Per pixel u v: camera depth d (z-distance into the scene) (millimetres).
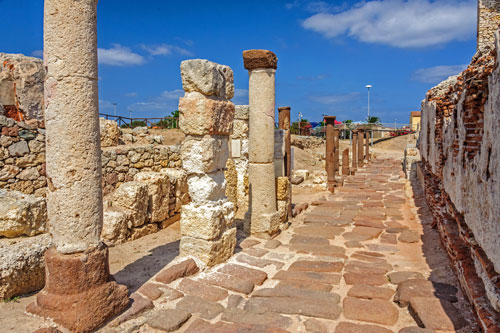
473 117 4051
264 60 7055
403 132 48750
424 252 6211
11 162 7141
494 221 3109
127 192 7094
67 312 3547
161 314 3994
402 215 9391
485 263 3391
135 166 10406
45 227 4742
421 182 12773
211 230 5391
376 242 7027
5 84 7137
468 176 4305
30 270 4254
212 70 5289
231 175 9031
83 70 3701
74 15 3627
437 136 8117
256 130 7203
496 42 3131
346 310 4086
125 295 4023
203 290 4629
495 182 3082
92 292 3689
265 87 7168
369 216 9203
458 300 4133
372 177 18609
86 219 3773
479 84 3715
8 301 4062
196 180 5508
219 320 3973
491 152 3238
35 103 7457
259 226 7176
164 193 7949
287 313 4098
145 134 14898
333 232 7730
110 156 9656
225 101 5785
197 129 5344
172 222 8383
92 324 3609
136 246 6625
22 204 4496
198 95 5375
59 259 3639
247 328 3771
